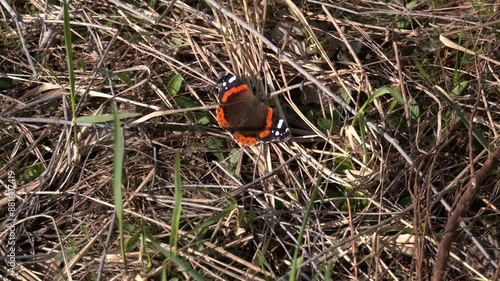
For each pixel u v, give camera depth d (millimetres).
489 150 2930
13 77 3500
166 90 3439
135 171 3260
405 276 2879
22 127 3340
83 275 2898
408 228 2863
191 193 3170
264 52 3500
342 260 2934
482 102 3350
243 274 2834
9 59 3564
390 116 3336
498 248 2881
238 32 3506
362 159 3209
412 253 2844
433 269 2791
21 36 3502
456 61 3283
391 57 3543
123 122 3330
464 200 2781
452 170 3225
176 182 2453
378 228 2879
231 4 3518
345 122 3219
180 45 3568
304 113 3410
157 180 3223
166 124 3355
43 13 3711
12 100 3424
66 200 3178
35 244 3059
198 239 2920
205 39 3604
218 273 2857
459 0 3740
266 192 3104
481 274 2795
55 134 3355
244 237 2969
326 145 3307
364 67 3441
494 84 3357
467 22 3574
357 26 3631
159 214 3096
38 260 2949
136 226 3012
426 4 3734
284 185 3174
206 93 3471
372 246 2875
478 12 3607
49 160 3297
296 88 3459
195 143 3322
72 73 2832
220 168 3250
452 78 3463
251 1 3590
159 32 3584
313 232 2975
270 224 3020
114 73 3494
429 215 2818
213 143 3316
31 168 3246
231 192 3096
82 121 3045
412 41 3600
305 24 3459
